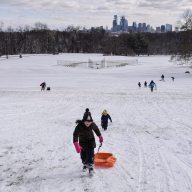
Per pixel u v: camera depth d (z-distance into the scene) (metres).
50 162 10.61
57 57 137.38
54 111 24.56
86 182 8.73
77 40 194.38
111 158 10.25
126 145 13.06
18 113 23.03
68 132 16.06
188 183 8.56
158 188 8.23
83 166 9.62
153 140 14.02
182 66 89.88
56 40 190.12
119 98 32.84
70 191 8.12
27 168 9.99
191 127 17.11
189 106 26.00
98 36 199.62
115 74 76.50
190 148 12.41
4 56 138.38
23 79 64.62
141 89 43.62
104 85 50.94
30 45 176.88
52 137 14.70
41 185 8.55
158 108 25.44
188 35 87.50
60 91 41.09
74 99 32.59
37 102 30.14
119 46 180.12
